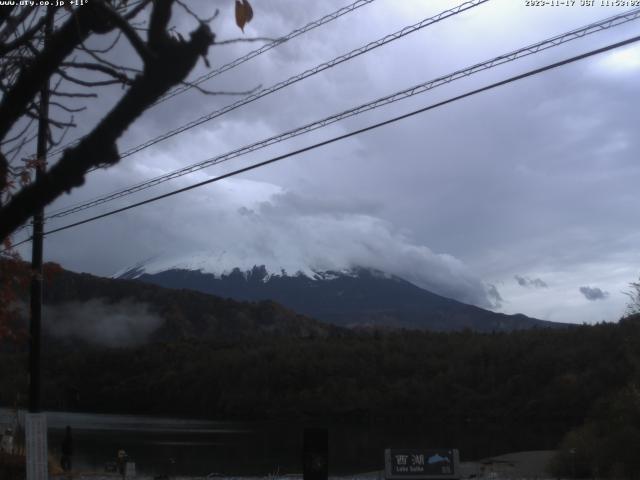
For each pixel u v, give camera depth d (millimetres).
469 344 99938
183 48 3035
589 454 29641
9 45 4078
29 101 3523
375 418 90625
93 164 3201
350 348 104500
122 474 25562
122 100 3121
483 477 29438
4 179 4238
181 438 68250
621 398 32250
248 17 3984
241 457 52469
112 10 3143
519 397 85000
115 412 107500
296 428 81438
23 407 44438
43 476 15719
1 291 10992
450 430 76812
